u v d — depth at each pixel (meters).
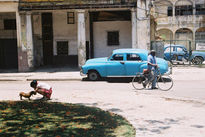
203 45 22.47
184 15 40.97
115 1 20.14
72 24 25.34
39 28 25.33
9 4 20.59
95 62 15.65
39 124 6.87
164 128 6.57
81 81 15.93
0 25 25.34
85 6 20.38
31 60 21.11
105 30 25.17
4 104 9.39
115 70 15.09
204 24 40.59
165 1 41.28
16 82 16.41
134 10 20.31
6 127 6.64
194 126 6.72
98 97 10.69
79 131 6.23
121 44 25.17
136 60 14.82
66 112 8.12
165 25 41.53
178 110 8.42
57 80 16.73
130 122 7.12
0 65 25.70
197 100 9.88
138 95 11.01
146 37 20.44
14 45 25.56
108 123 6.92
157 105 9.14
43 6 20.50
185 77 16.14
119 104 9.35
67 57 25.62
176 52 22.06
